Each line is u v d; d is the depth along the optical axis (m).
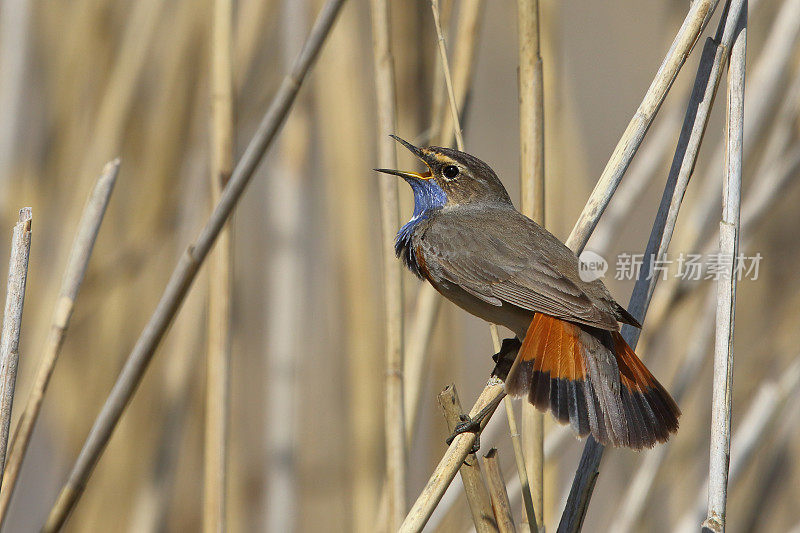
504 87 14.73
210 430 8.82
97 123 10.73
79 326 11.14
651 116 7.46
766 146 10.52
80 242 7.60
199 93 11.05
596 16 14.22
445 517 9.54
